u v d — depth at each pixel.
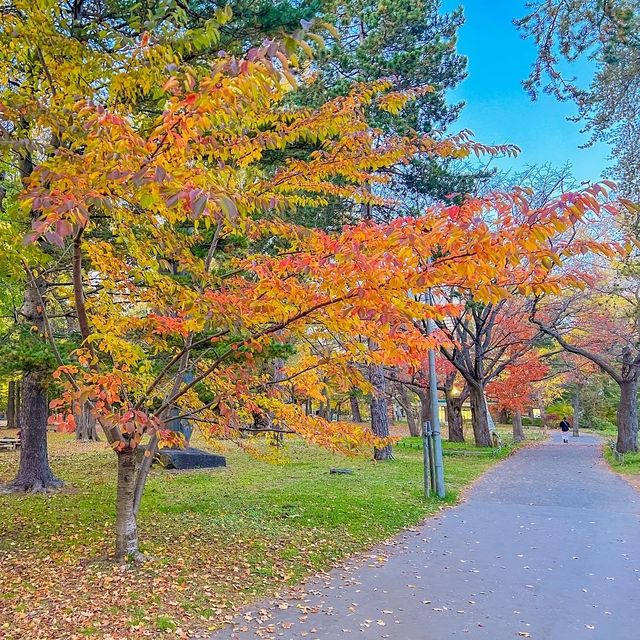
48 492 9.88
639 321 17.59
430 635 4.12
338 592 5.09
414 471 13.60
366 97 5.59
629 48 9.67
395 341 4.53
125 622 4.26
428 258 3.31
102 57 4.60
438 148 5.34
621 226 12.49
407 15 12.80
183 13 4.68
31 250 4.94
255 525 7.56
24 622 4.24
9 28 4.34
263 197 4.22
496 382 25.00
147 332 5.90
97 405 4.76
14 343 7.36
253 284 5.24
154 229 4.91
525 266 3.61
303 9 7.34
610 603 4.83
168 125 2.87
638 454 17.58
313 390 5.60
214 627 4.24
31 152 4.23
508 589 5.20
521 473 14.24
